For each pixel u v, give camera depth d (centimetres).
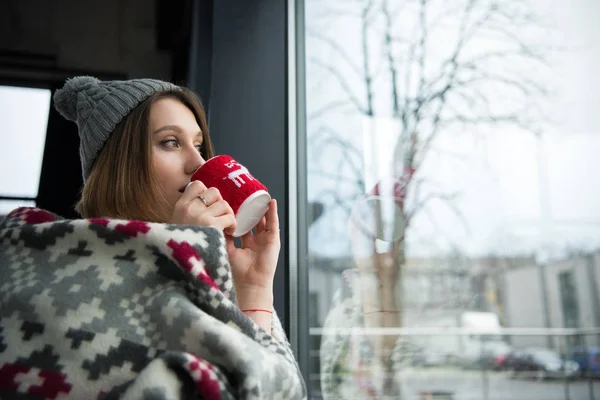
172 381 41
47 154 158
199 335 44
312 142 124
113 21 167
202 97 121
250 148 116
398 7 143
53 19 165
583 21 147
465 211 134
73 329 45
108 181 67
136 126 69
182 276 48
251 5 124
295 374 50
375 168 131
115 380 44
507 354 124
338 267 121
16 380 43
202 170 69
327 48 132
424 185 134
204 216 58
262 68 120
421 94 140
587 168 139
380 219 127
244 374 43
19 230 51
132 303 47
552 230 134
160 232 48
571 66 145
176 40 165
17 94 163
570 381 125
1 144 156
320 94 128
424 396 118
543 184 137
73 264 48
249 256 69
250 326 50
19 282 48
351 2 138
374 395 115
